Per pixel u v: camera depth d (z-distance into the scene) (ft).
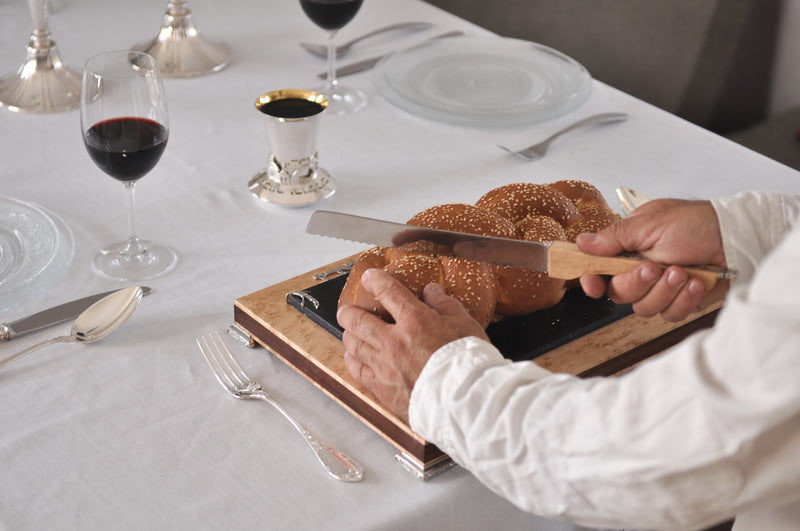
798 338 1.49
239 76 4.98
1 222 3.36
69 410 2.61
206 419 2.61
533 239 2.85
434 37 5.44
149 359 2.85
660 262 2.67
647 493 1.79
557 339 2.82
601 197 3.38
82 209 3.70
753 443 1.65
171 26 5.00
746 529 2.41
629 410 1.75
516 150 4.35
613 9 7.82
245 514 2.28
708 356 1.64
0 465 2.39
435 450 2.39
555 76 4.83
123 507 2.28
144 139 3.13
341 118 4.58
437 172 4.14
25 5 5.66
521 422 1.97
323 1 4.38
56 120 4.46
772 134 7.59
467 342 2.27
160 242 3.50
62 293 3.15
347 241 3.59
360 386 2.57
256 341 2.95
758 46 7.74
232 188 3.95
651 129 4.62
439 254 2.77
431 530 2.39
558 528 2.75
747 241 2.57
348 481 2.40
